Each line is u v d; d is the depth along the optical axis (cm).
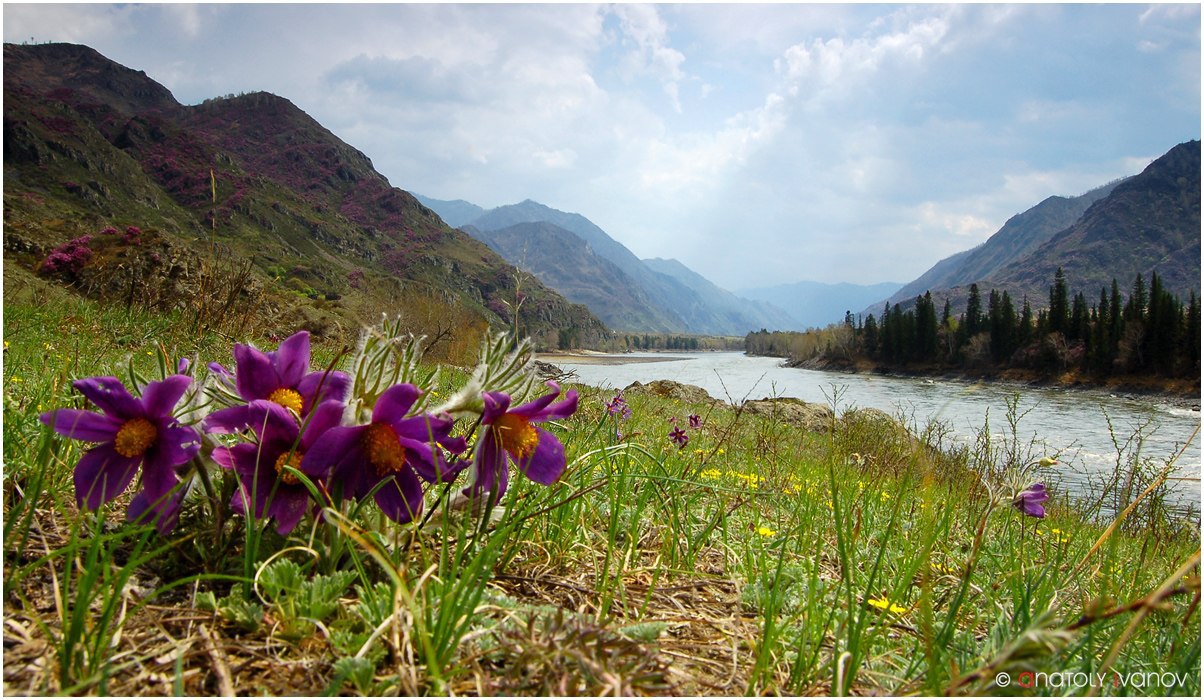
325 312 1473
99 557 156
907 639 192
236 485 159
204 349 714
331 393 164
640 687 137
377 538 159
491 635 142
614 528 197
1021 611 196
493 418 165
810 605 166
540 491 220
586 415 501
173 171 13762
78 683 113
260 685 121
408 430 154
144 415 154
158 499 150
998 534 342
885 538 205
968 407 3058
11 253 1391
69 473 199
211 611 142
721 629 176
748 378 5875
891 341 9712
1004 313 8525
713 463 430
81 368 374
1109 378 6606
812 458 550
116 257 1160
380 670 129
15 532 163
